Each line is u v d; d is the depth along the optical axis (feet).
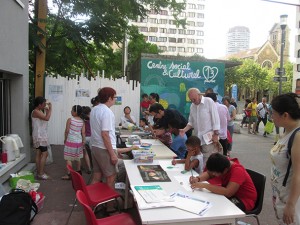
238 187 10.70
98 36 34.76
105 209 14.40
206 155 16.49
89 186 13.82
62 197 17.04
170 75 37.81
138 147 16.89
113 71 54.13
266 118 45.50
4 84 20.53
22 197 12.57
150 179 11.63
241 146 35.27
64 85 31.58
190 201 9.43
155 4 36.22
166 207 8.99
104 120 13.73
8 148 18.40
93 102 22.27
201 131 16.78
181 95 38.17
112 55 46.14
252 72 130.52
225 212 8.73
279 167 8.38
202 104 16.67
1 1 17.21
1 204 12.21
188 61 38.11
